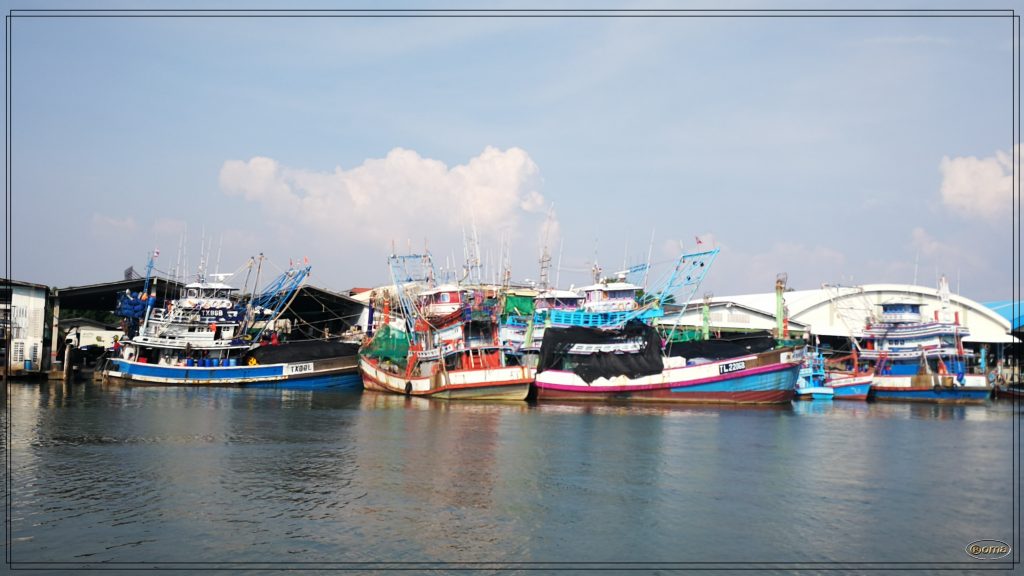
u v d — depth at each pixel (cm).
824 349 12538
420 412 7169
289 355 10250
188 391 9231
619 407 8000
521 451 4966
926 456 5047
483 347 9100
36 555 2864
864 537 3262
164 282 11388
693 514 3534
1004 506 3756
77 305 12988
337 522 3309
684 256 9306
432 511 3500
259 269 10975
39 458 4503
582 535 3203
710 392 8394
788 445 5391
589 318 9394
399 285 9906
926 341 10431
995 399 11444
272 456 4688
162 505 3525
